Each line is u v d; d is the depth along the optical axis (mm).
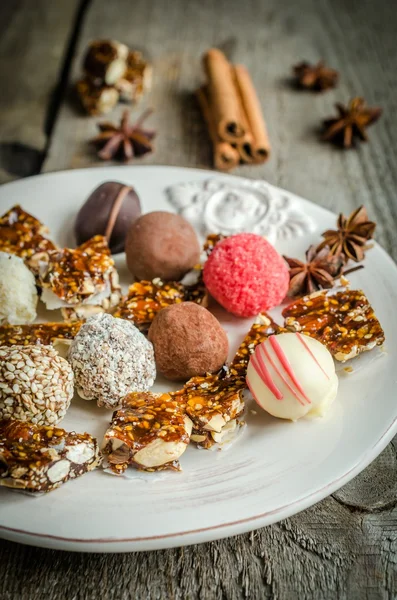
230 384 307
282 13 566
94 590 274
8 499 275
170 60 519
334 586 275
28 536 266
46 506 273
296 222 384
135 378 306
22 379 291
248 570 279
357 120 463
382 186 439
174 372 315
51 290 339
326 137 466
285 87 505
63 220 387
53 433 284
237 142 447
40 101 486
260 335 326
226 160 449
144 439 283
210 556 282
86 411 309
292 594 274
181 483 281
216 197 397
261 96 498
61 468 277
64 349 324
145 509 273
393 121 482
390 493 296
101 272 338
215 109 455
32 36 536
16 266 332
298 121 481
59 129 463
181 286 345
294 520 289
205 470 286
